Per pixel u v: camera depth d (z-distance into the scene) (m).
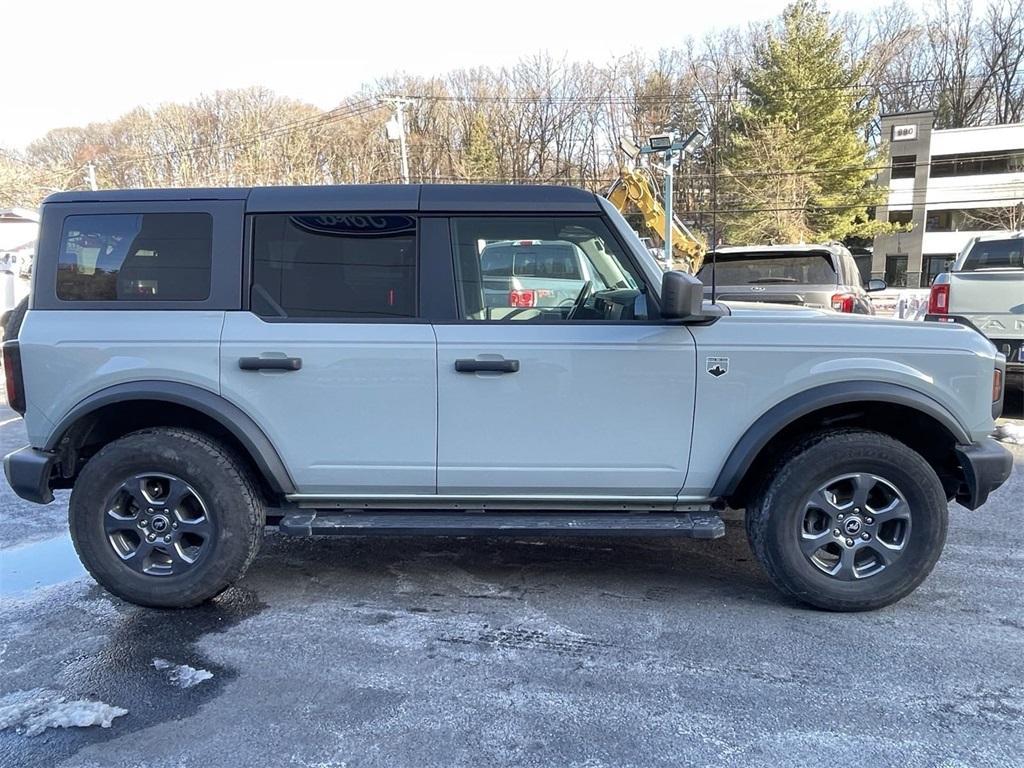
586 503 3.51
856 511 3.39
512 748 2.48
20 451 3.54
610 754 2.45
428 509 3.58
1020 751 2.45
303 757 2.44
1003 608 3.51
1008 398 8.73
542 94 54.34
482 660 3.07
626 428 3.37
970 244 8.48
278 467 3.45
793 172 34.50
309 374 3.36
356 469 3.44
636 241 3.40
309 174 49.88
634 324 3.35
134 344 3.37
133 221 3.43
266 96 52.81
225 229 3.41
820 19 36.22
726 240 34.44
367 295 3.41
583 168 54.41
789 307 4.17
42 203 3.51
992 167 46.41
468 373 3.33
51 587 3.86
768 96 36.41
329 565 4.13
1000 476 3.35
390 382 3.36
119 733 2.58
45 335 3.40
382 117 50.62
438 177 52.38
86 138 54.06
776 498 3.36
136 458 3.42
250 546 3.51
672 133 16.08
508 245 3.44
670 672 2.96
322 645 3.21
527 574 3.99
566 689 2.85
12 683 2.91
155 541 3.51
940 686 2.84
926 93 58.50
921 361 3.32
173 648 3.20
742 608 3.55
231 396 3.38
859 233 39.50
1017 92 57.72
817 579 3.39
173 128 52.03
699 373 3.32
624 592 3.75
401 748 2.49
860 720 2.62
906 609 3.51
